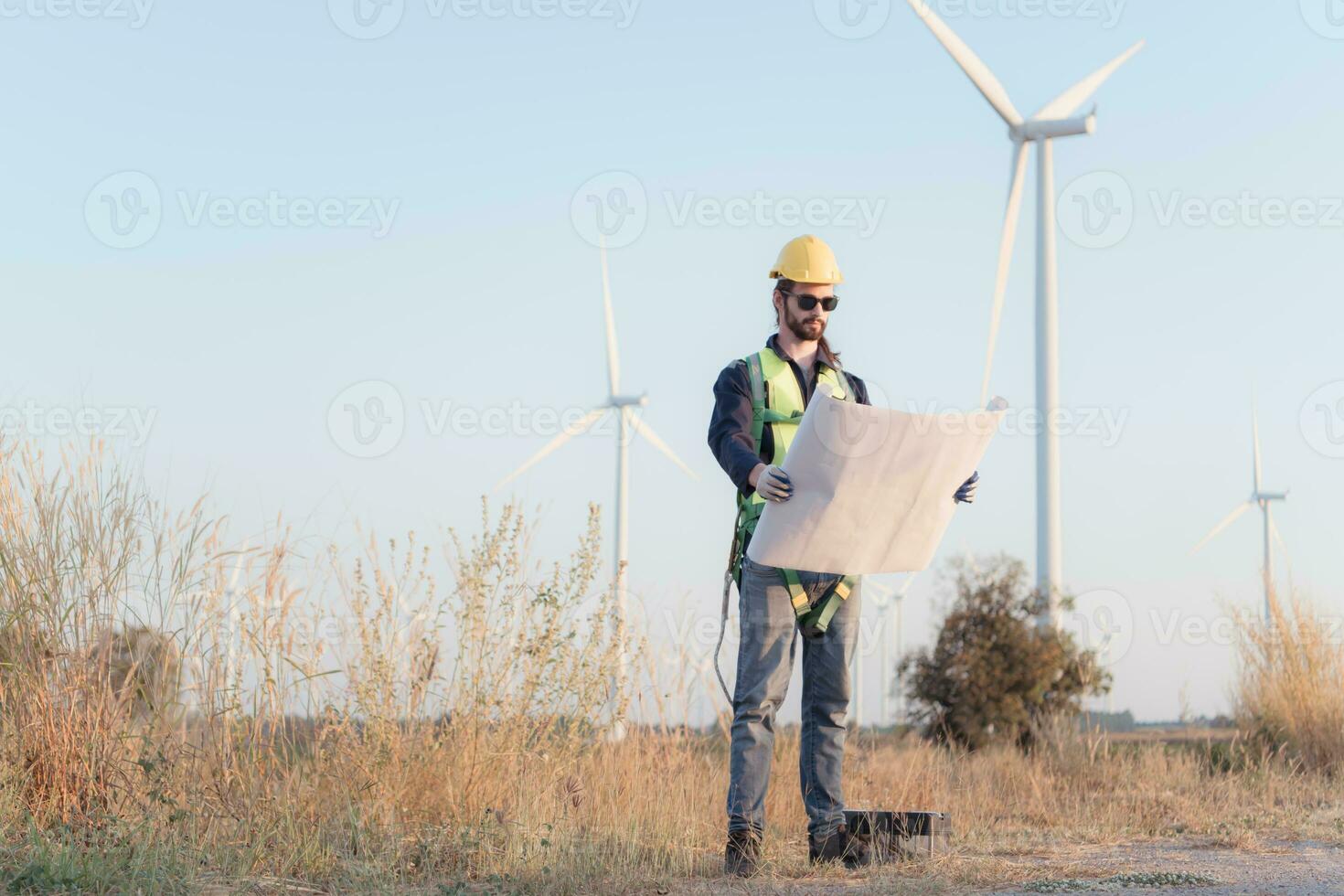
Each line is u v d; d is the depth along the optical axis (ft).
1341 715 30.83
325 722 18.57
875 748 30.91
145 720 17.40
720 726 23.15
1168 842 19.12
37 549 17.33
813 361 16.78
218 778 17.03
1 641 16.87
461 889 13.78
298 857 15.21
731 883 14.51
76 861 13.32
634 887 14.35
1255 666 33.65
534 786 19.04
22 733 16.43
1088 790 27.48
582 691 20.74
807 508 14.37
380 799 17.37
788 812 20.83
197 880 13.71
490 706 19.66
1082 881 14.19
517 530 20.36
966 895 13.69
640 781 20.21
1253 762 29.76
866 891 13.70
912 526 14.79
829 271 16.52
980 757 33.14
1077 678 51.60
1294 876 14.84
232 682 17.94
